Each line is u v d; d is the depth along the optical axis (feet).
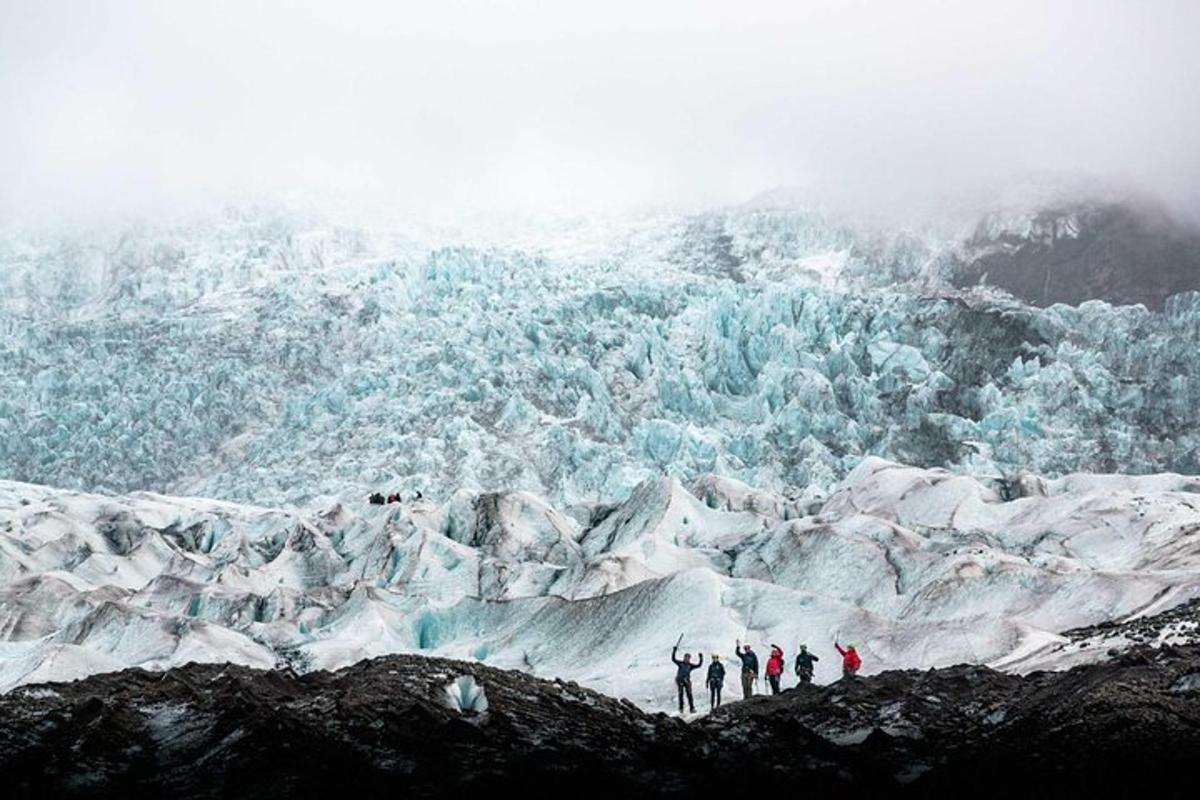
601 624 269.03
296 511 445.37
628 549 322.96
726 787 140.05
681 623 260.42
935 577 278.87
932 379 640.58
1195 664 159.53
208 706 165.58
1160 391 626.23
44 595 330.75
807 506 382.01
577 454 586.86
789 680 238.48
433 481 574.56
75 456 654.12
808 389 619.26
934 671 195.93
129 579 369.09
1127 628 221.05
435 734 153.99
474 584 326.24
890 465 371.35
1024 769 132.87
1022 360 653.30
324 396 649.61
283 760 142.20
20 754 148.56
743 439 590.96
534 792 135.64
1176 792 120.57
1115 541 305.12
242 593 325.21
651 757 152.35
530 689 182.91
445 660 197.26
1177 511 310.86
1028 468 592.19
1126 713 139.03
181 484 636.89
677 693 230.27
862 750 153.69
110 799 138.62
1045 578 268.21
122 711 163.02
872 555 298.97
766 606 261.44
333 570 363.15
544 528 364.58
